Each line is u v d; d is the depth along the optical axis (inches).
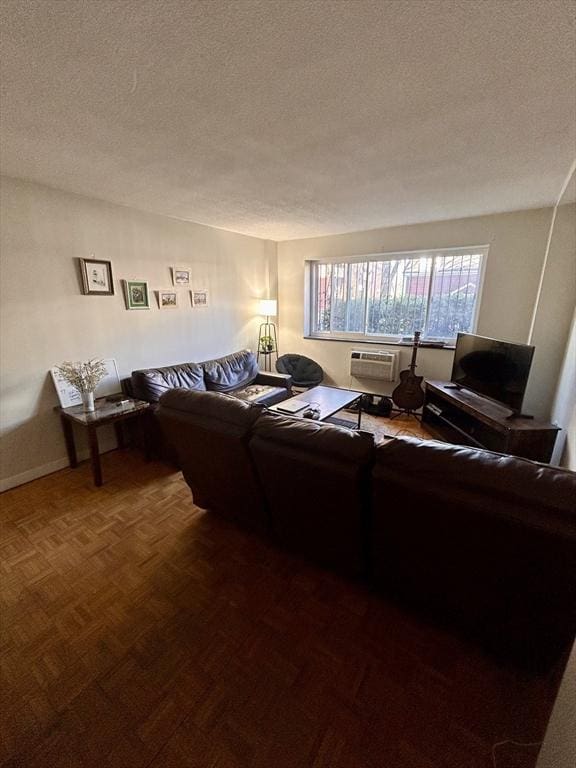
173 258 140.1
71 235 106.5
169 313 142.3
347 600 62.5
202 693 47.8
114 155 76.9
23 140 69.2
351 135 67.5
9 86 50.4
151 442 116.9
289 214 132.3
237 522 82.9
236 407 64.5
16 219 94.4
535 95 53.5
